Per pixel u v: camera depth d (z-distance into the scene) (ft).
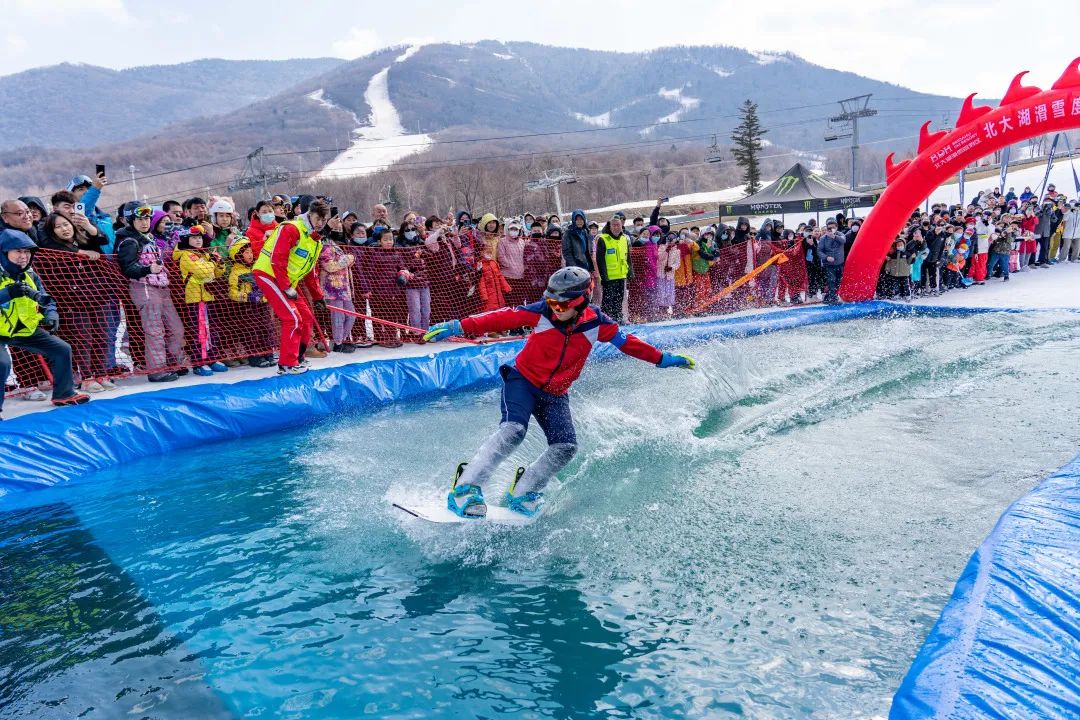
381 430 18.34
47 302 17.25
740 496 13.20
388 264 26.55
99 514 13.43
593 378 22.29
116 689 8.01
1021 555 9.02
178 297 21.94
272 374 22.02
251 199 315.78
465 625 9.29
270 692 7.93
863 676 7.81
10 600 10.19
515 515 12.38
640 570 10.59
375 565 11.09
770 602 9.48
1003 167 76.54
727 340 28.48
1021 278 42.52
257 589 10.37
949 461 14.55
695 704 7.50
